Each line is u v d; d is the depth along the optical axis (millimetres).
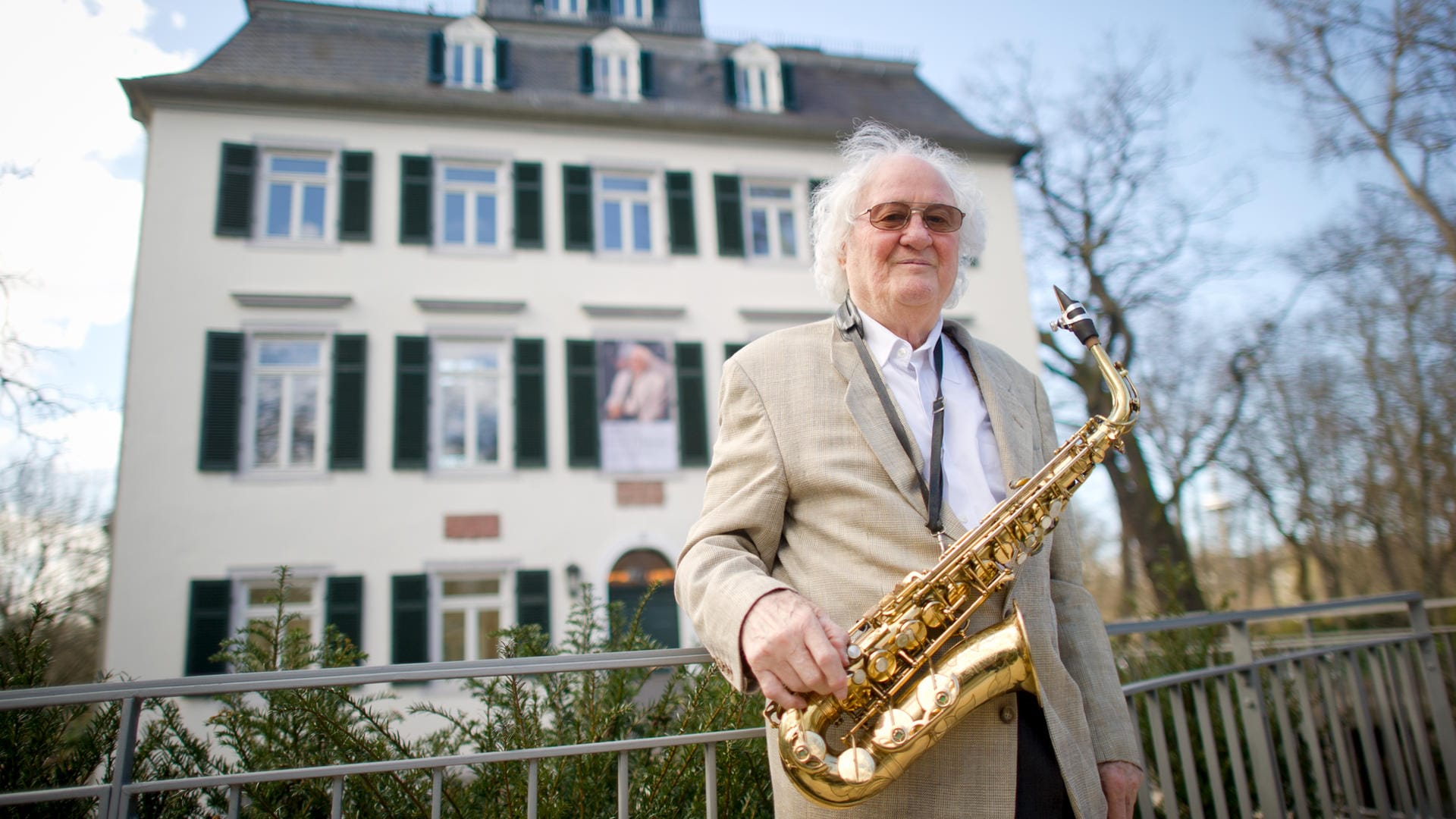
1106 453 1700
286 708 2088
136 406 12969
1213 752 2514
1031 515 1538
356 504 13383
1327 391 17219
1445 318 14125
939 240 1663
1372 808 3527
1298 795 2641
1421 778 3266
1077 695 1462
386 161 14859
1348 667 3039
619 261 15422
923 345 1694
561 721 2258
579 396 14570
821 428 1522
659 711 2387
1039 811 1349
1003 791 1316
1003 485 1608
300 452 13633
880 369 1594
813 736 1257
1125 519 16516
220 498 12945
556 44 17938
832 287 1862
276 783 2012
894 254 1653
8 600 15273
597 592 13812
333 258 14227
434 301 14281
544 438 14266
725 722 2102
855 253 1721
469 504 13773
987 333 16453
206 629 12430
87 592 14430
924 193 1669
